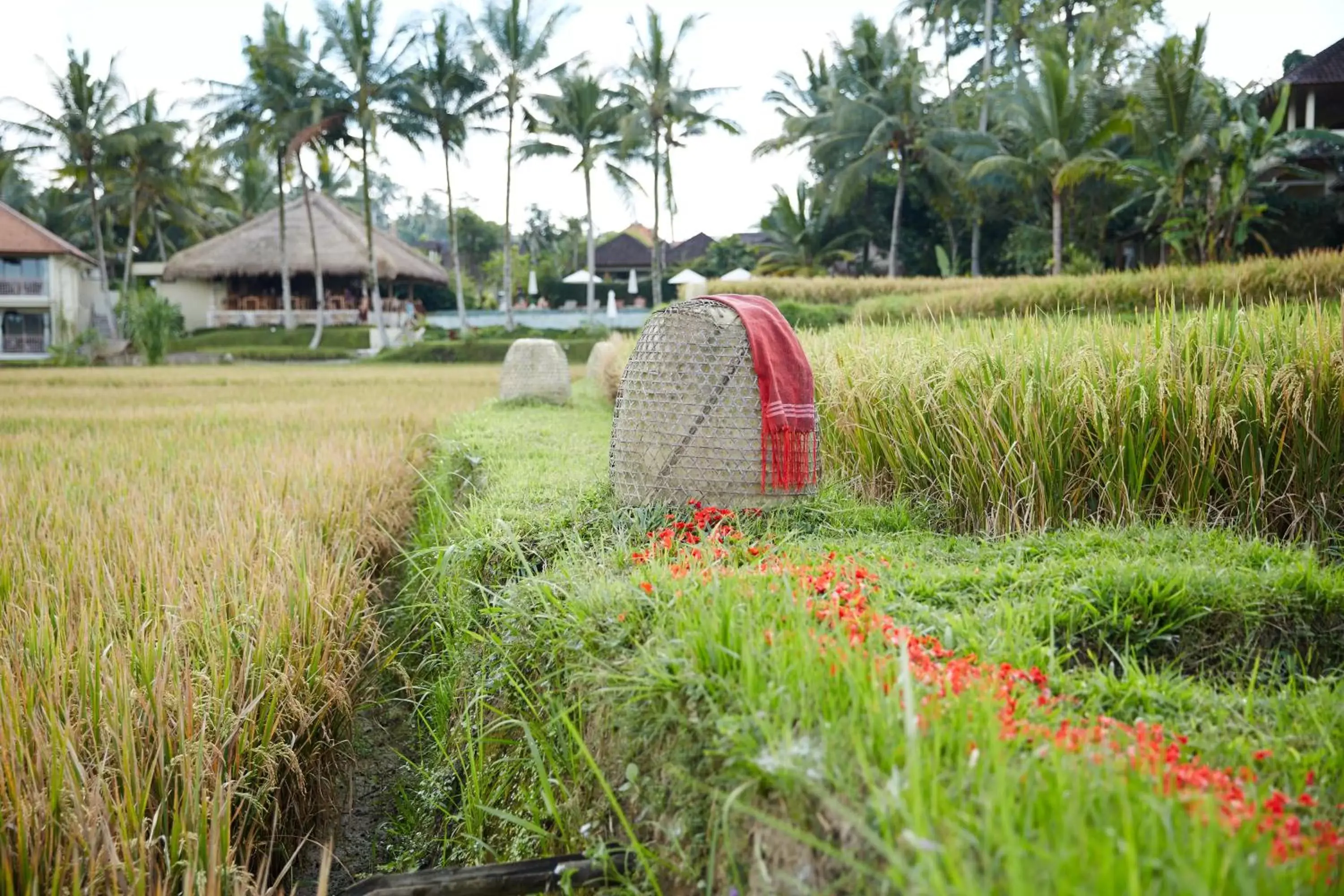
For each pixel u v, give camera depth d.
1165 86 22.25
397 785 4.08
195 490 6.45
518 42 34.38
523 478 5.91
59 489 6.57
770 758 1.95
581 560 3.85
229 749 3.16
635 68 35.12
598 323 39.81
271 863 3.27
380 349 37.06
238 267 41.34
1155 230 28.53
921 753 1.83
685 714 2.36
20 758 2.77
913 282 25.95
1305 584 3.46
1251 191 22.36
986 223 35.97
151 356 34.31
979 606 3.30
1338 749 2.20
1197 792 1.75
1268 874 1.49
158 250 55.03
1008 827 1.46
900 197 33.12
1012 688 2.34
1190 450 4.79
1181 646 3.31
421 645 5.05
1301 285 16.00
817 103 37.94
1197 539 4.20
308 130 33.41
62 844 2.60
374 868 3.56
